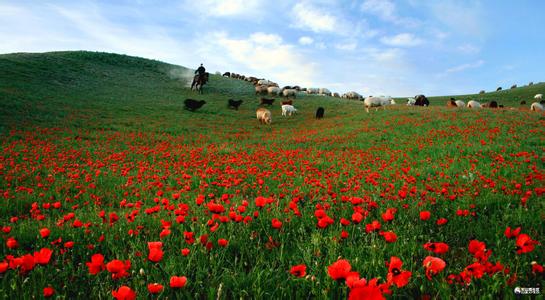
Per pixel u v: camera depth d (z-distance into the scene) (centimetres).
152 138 2005
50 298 187
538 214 379
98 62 5303
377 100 3100
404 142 1617
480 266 177
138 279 206
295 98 4972
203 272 224
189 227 352
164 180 816
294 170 959
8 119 1941
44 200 645
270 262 255
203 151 1520
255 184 752
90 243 315
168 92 4472
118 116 2717
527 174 665
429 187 518
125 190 748
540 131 1523
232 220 319
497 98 6253
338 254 258
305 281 197
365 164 1059
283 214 405
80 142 1662
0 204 578
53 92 3164
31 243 346
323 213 300
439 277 199
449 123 1967
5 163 1027
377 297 103
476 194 507
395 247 261
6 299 187
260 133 2627
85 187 752
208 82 5562
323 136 2150
